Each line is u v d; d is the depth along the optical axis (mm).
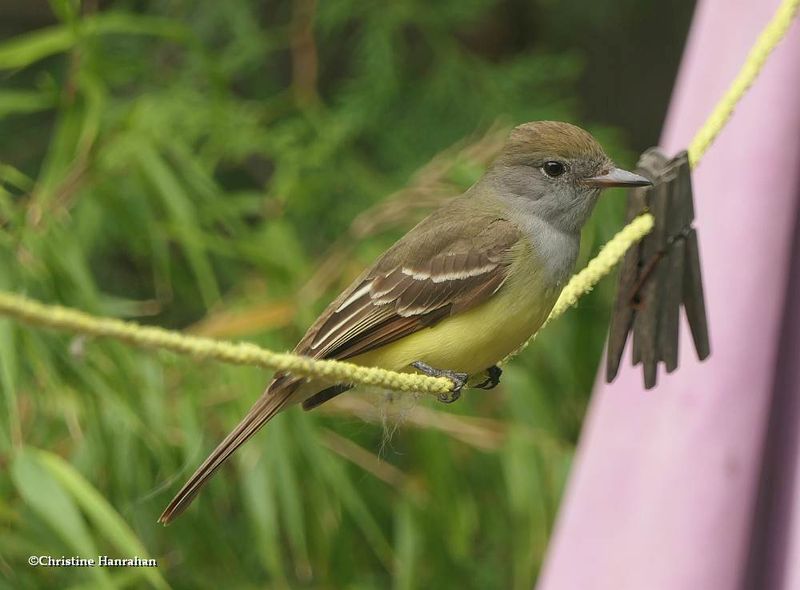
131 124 10047
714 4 6516
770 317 5953
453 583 10203
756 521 5988
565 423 10562
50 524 7574
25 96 10016
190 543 9398
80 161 9820
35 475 7582
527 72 12914
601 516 6191
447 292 6902
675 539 5871
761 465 5945
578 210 7098
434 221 7273
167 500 8977
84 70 9734
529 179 7086
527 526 9578
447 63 12969
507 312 6914
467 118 12773
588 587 6117
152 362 8859
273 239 10273
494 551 10688
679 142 6469
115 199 10141
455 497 9773
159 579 7562
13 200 10203
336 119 12250
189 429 8641
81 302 8742
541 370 10617
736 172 6082
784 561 5867
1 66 9547
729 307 5973
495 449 9938
